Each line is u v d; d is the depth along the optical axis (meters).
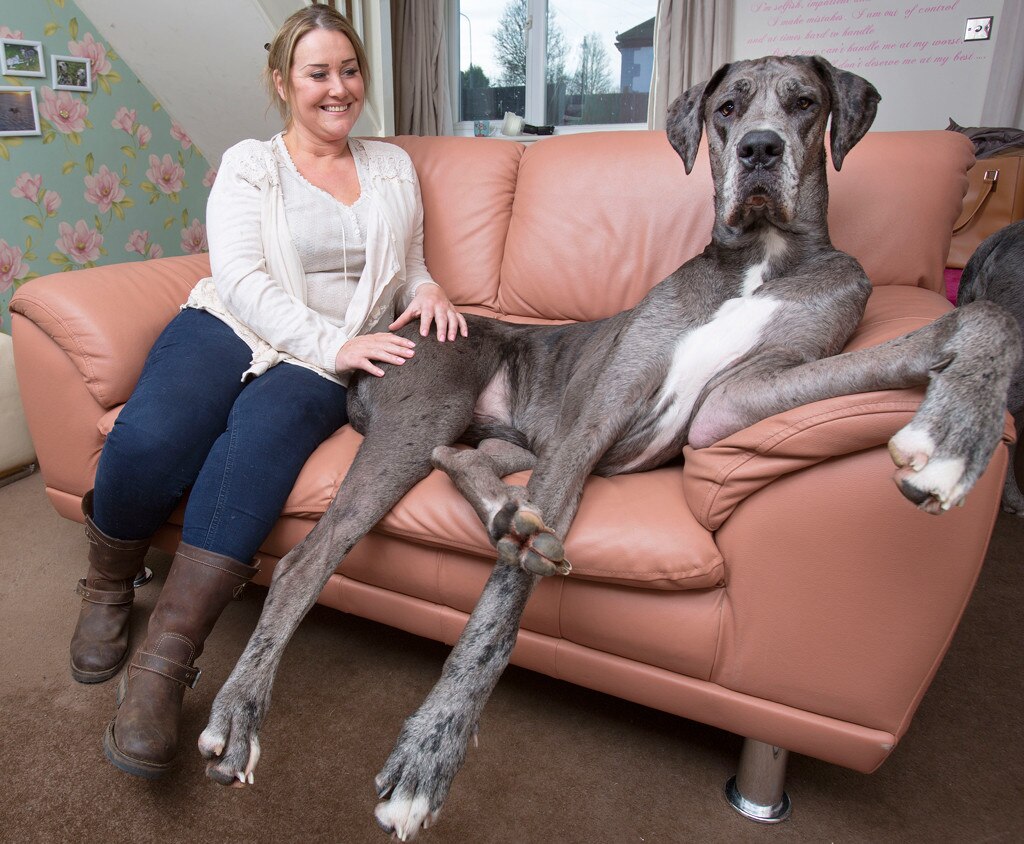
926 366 1.03
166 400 1.46
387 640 1.70
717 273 1.44
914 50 3.92
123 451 1.42
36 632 1.70
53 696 1.50
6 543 2.07
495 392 1.69
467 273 2.10
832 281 1.36
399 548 1.40
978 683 1.57
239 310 1.59
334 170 1.76
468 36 4.90
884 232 1.73
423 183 2.11
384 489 1.33
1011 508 2.28
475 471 1.29
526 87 4.88
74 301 1.60
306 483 1.43
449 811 1.25
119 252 3.34
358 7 3.22
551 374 1.64
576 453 1.31
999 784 1.32
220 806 1.25
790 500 1.09
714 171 1.45
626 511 1.24
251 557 1.39
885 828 1.24
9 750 1.36
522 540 1.10
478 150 2.12
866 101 1.39
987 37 3.78
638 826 1.24
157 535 1.64
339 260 1.73
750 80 1.36
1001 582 1.93
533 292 2.04
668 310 1.44
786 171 1.30
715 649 1.19
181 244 3.67
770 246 1.40
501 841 1.20
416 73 4.61
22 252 2.93
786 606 1.12
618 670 1.28
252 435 1.41
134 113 3.31
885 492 1.03
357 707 1.48
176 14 2.88
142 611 1.76
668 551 1.16
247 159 1.64
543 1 4.66
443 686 1.07
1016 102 3.79
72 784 1.29
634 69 4.66
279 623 1.18
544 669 1.36
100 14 3.00
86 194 3.15
